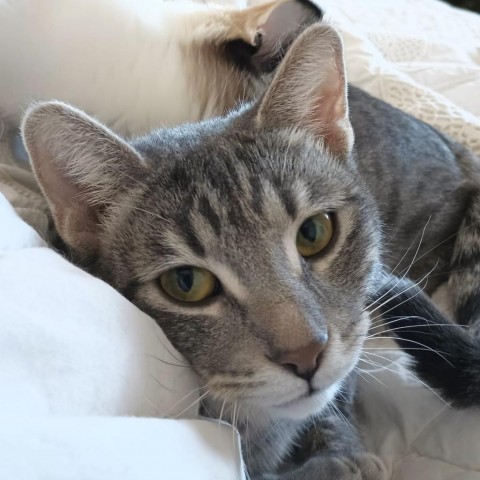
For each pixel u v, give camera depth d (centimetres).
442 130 30
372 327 21
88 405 12
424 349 20
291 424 20
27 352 12
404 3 45
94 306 14
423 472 18
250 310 16
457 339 20
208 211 16
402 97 31
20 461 10
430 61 37
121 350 13
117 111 25
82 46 24
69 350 12
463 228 27
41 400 12
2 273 13
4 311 12
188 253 16
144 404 14
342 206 18
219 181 17
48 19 24
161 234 17
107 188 18
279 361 15
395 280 21
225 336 16
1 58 23
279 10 26
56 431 11
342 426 20
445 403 19
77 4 24
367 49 33
